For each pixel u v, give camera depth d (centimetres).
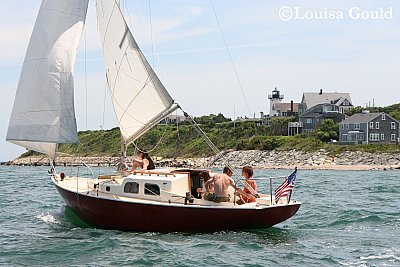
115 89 2222
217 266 1453
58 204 2972
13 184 4700
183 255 1560
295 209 1898
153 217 1834
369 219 2311
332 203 2984
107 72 2242
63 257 1573
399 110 13712
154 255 1559
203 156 10175
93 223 2008
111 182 1989
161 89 2119
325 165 10106
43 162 13425
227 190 1862
